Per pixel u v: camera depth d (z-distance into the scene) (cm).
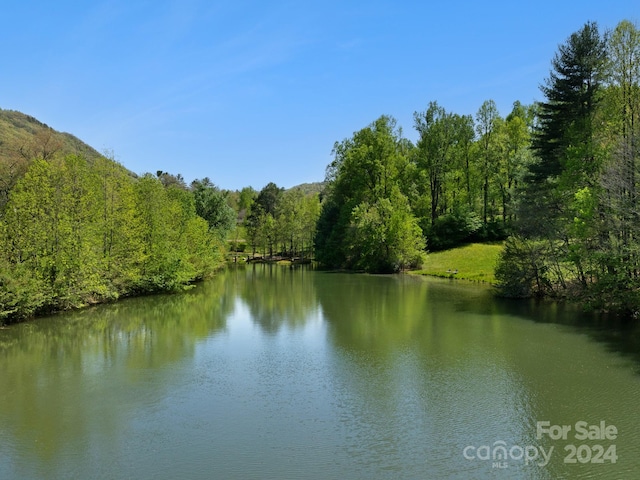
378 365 1531
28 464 910
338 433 1030
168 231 3522
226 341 1888
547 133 3127
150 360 1614
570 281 2797
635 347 1703
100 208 2934
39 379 1417
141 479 852
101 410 1174
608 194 2202
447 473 862
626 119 2525
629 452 934
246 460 915
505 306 2641
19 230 2278
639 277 2097
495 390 1286
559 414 1119
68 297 2503
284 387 1330
